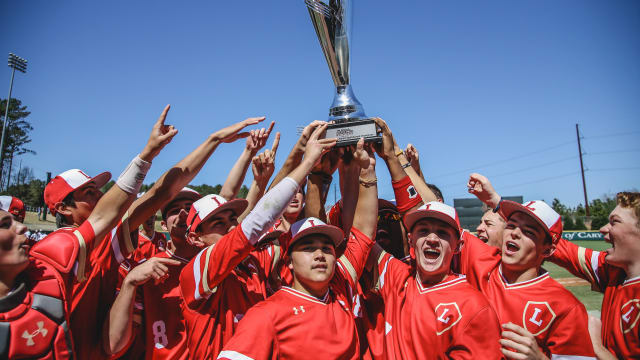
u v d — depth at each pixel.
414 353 2.86
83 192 3.33
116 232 3.03
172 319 3.15
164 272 2.78
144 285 3.25
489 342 2.71
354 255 3.24
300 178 2.89
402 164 4.03
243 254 2.78
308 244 2.89
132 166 2.70
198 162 3.21
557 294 2.93
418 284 3.12
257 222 2.76
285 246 3.48
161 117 2.75
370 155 3.39
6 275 2.19
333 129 3.27
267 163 3.82
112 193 2.69
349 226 3.45
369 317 3.42
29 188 60.78
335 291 3.07
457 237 3.11
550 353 2.84
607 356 2.89
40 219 43.16
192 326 2.98
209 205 3.26
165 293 3.26
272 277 3.64
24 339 2.14
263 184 3.94
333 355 2.64
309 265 2.84
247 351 2.52
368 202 3.34
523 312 2.96
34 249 2.50
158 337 3.08
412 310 2.98
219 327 3.02
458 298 2.85
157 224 31.38
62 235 2.57
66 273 2.44
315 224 2.91
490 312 2.77
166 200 3.11
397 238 4.10
